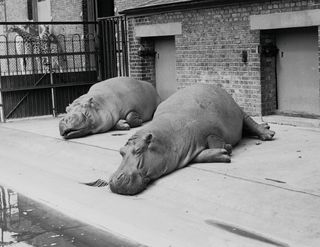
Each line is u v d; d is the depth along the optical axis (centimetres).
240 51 1348
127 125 1318
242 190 764
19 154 1203
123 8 2006
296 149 981
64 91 1708
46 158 1137
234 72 1375
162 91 1684
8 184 952
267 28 1270
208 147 949
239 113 1061
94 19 2322
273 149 995
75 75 1725
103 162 1016
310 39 1243
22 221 741
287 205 699
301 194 725
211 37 1423
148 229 677
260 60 1304
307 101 1271
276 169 854
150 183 864
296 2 1202
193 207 757
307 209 680
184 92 1015
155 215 730
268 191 749
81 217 747
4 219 752
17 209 798
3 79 1605
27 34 2633
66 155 1111
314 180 782
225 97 1045
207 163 921
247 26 1320
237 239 626
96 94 1315
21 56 1628
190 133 926
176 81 1570
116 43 1764
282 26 1235
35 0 2886
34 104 1659
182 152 905
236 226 675
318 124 1191
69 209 785
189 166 912
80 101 1292
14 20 3164
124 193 835
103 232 681
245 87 1351
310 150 966
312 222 649
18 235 685
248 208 715
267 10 1268
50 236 676
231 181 806
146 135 855
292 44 1287
